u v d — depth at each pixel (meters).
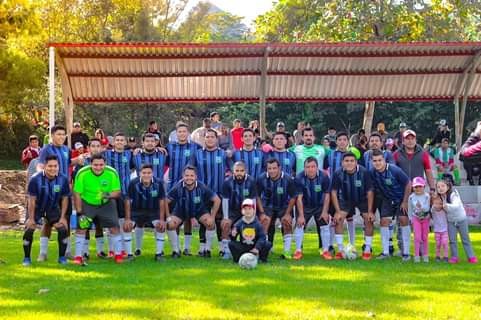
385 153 12.07
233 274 9.27
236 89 17.52
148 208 11.27
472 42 16.11
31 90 28.92
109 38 38.59
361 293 7.89
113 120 36.31
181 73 16.91
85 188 10.65
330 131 17.42
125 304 7.27
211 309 7.02
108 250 11.97
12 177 22.19
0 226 16.55
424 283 8.57
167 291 7.99
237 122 16.38
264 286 8.32
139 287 8.26
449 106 35.66
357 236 14.25
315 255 11.49
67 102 16.47
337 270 9.65
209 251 11.40
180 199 11.27
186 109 38.22
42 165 10.91
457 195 10.70
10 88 25.72
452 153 18.05
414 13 24.80
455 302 7.41
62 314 6.84
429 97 18.09
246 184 11.16
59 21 38.03
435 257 11.13
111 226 10.76
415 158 11.84
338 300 7.47
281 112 37.97
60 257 10.45
